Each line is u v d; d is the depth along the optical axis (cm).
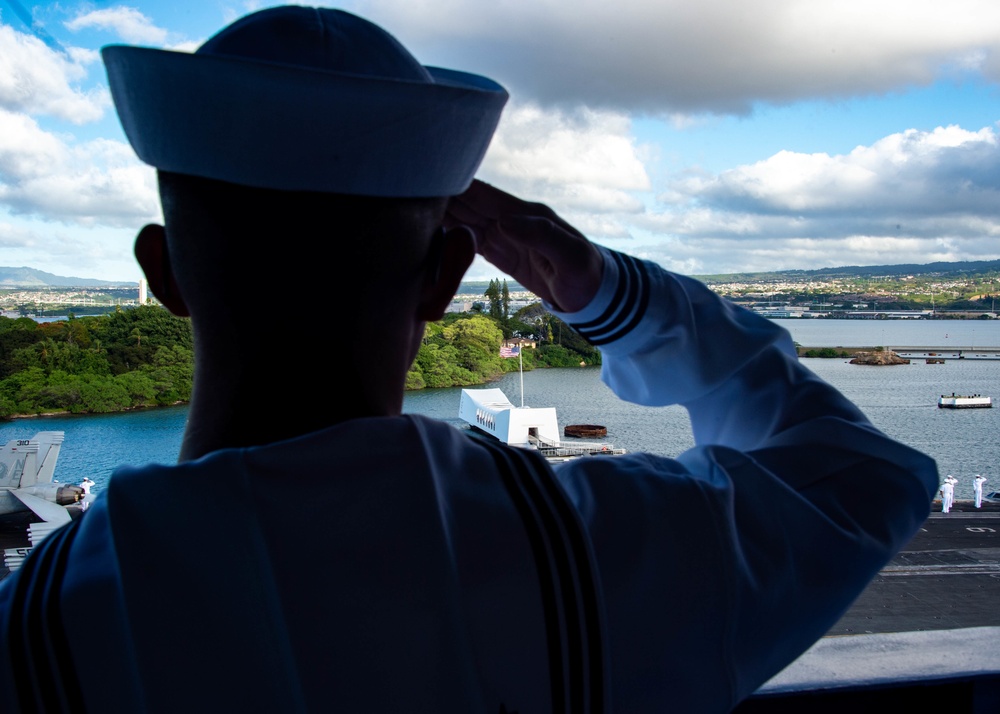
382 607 73
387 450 77
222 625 70
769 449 105
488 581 77
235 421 79
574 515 82
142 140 70
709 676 85
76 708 67
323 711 71
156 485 74
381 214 73
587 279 107
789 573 89
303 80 63
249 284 73
